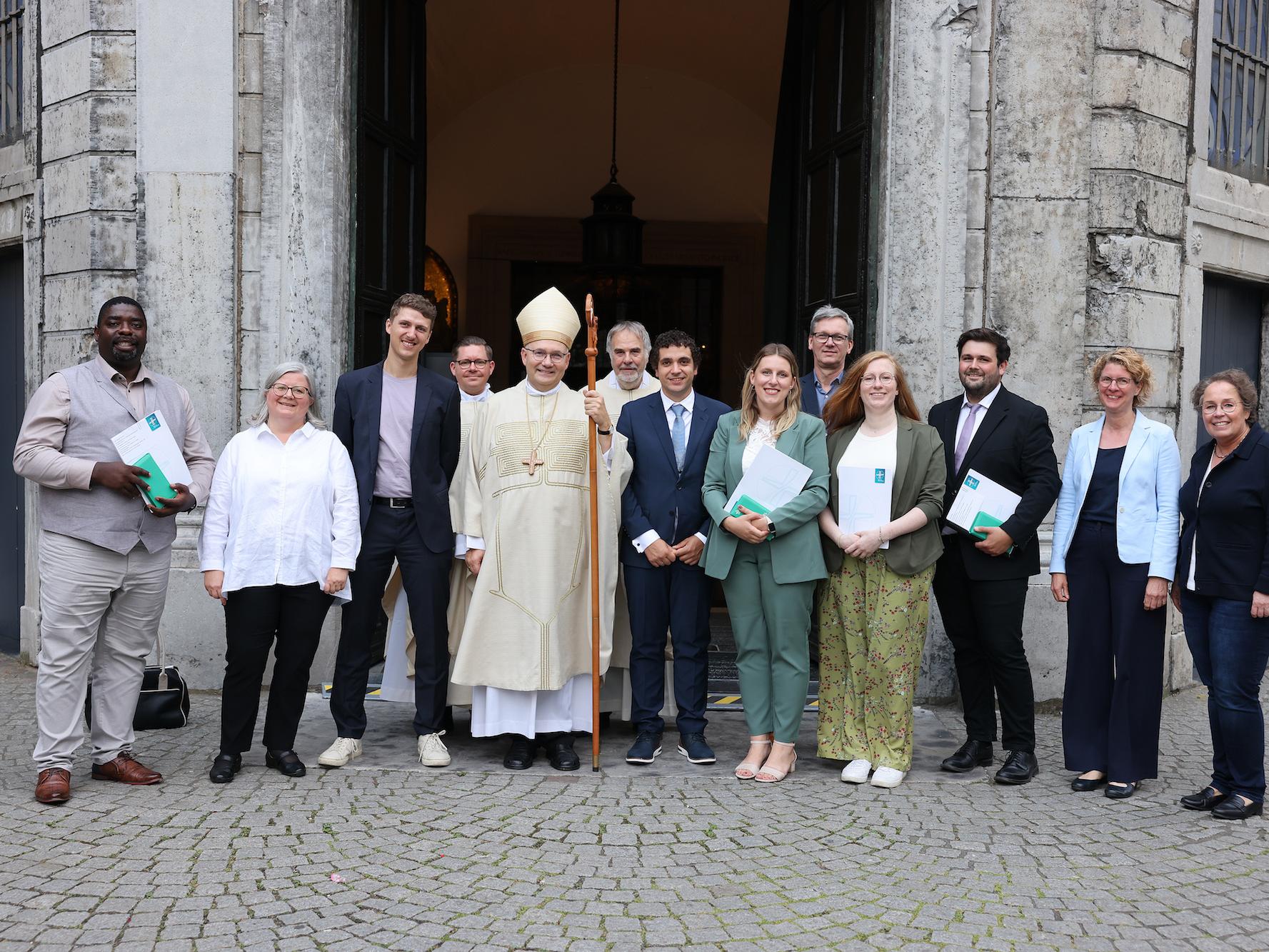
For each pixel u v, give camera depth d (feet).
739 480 14.53
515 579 14.56
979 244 18.75
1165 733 17.20
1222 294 22.71
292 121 18.57
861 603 14.52
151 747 15.38
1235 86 22.24
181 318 18.69
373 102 20.26
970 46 18.58
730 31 33.99
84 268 19.30
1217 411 13.17
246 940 9.41
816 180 21.70
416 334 14.60
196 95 18.58
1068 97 18.71
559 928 9.74
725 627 24.77
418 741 15.62
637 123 37.52
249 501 13.76
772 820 12.64
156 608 13.84
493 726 14.57
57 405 13.19
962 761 14.85
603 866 11.16
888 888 10.72
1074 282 18.83
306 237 18.65
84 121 19.25
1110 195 19.04
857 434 14.69
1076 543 14.52
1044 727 17.56
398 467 14.67
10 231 21.97
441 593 14.79
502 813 12.69
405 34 21.58
